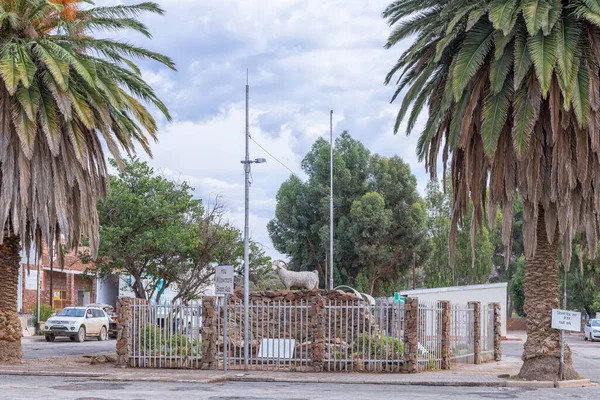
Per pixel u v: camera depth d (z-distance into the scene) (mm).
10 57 19281
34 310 45719
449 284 77062
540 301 18812
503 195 18469
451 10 18375
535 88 17188
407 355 20266
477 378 18859
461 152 19906
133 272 39219
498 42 16922
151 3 22172
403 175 72000
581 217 18344
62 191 21266
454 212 19641
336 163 71562
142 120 22109
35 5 20531
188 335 21828
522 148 17141
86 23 21828
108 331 41312
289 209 73875
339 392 15828
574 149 17812
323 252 71875
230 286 20250
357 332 20984
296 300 22453
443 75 19547
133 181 40000
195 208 41031
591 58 17094
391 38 19938
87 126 20094
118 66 22672
